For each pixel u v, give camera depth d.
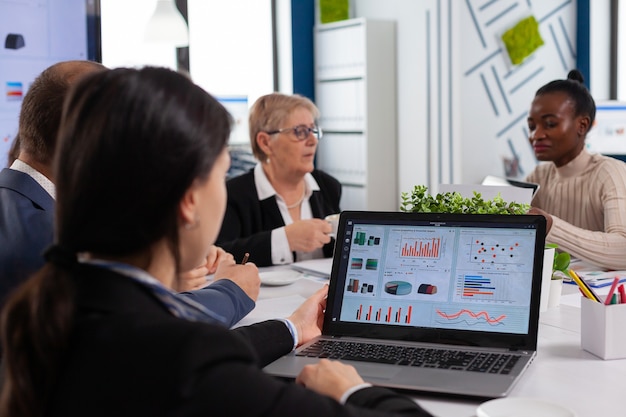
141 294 0.77
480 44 4.65
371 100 5.06
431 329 1.37
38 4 4.52
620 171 2.62
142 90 0.76
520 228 1.38
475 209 1.69
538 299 1.32
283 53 5.50
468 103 4.65
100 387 0.72
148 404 0.71
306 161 2.72
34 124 1.48
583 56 4.97
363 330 1.41
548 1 4.88
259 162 2.81
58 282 0.75
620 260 2.28
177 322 0.74
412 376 1.18
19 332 0.73
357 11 5.52
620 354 1.35
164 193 0.76
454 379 1.16
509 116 4.80
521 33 4.73
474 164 4.71
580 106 2.70
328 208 2.92
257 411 0.73
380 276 1.44
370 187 5.12
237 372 0.73
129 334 0.73
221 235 2.63
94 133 0.75
